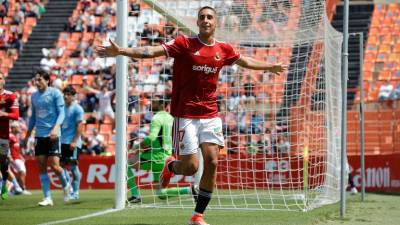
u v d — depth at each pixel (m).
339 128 16.64
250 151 22.19
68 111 15.86
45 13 37.00
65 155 15.92
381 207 13.55
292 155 21.23
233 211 12.20
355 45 34.19
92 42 34.84
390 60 33.12
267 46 17.92
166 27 16.45
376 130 23.78
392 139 23.28
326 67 12.79
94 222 9.95
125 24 12.83
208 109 8.84
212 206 13.30
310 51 16.83
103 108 29.98
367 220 10.52
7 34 35.97
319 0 13.49
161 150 14.29
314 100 15.13
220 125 8.90
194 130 8.80
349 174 20.50
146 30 20.55
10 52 35.41
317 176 15.11
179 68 8.79
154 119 14.21
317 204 13.60
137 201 14.52
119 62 12.96
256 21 14.67
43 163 14.04
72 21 36.03
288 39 14.95
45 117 13.92
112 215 11.32
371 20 35.41
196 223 8.91
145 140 14.30
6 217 11.02
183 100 8.80
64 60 34.22
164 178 9.65
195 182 14.87
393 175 21.73
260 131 24.89
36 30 36.22
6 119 13.62
